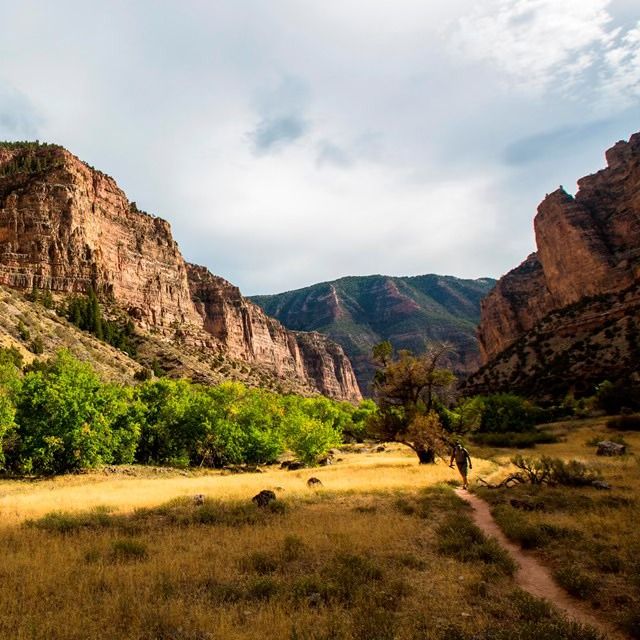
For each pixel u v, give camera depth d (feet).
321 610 24.43
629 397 208.44
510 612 24.07
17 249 400.67
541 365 344.69
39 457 105.81
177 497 62.75
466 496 63.52
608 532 38.04
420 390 127.85
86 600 26.00
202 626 22.61
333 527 43.21
